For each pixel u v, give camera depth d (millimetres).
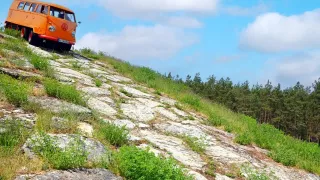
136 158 6707
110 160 7090
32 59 12922
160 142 9633
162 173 6504
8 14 21328
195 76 109500
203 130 11844
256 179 8766
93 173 6469
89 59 19812
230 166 9477
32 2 19594
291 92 87062
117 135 8398
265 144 12258
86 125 8734
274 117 82062
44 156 6406
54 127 7805
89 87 12922
